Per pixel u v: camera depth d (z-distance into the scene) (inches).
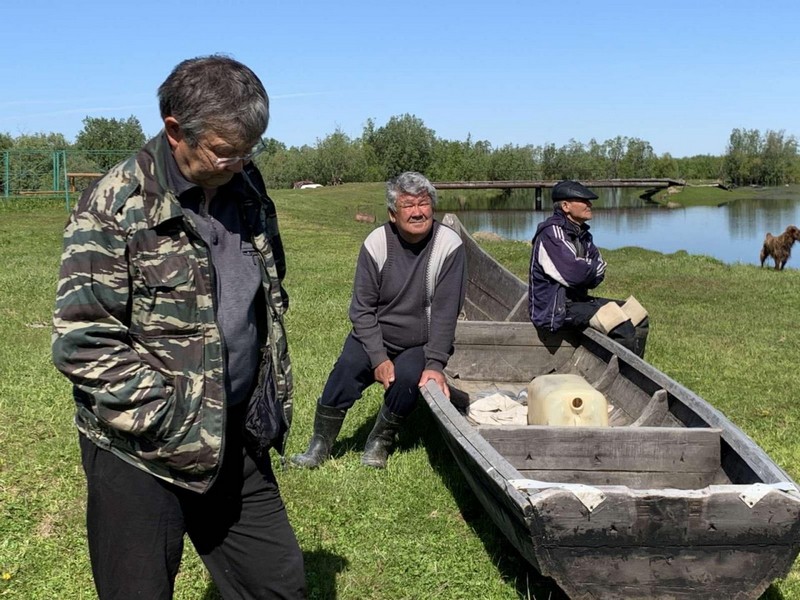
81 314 91.5
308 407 255.9
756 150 3858.3
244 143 94.9
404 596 156.3
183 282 96.3
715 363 330.3
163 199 95.0
